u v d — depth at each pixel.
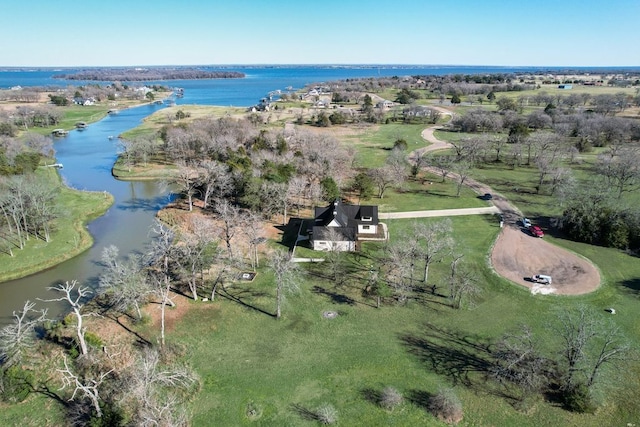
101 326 45.72
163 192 92.81
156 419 31.27
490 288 53.75
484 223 73.81
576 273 57.09
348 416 35.16
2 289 55.22
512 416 35.16
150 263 60.06
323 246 63.72
